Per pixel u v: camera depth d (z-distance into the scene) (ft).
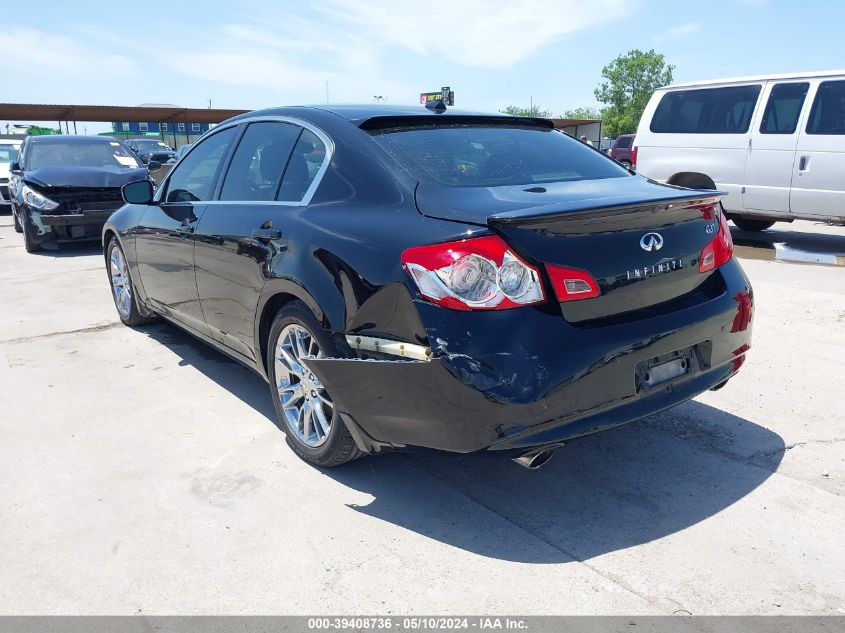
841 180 26.16
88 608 7.67
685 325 8.95
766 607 7.43
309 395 10.56
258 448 11.43
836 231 33.73
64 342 17.49
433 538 8.85
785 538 8.64
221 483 10.29
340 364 8.95
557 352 7.89
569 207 8.00
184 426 12.34
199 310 13.58
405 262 8.29
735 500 9.55
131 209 16.98
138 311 18.06
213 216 12.54
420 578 8.05
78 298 22.29
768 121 27.99
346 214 9.57
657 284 8.95
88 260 29.58
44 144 34.99
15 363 15.85
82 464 10.95
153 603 7.73
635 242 8.69
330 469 10.69
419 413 8.32
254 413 12.89
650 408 8.84
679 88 30.96
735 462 10.59
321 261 9.46
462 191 8.93
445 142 10.43
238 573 8.21
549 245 8.04
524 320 7.86
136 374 15.07
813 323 17.52
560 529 8.98
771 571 8.02
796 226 35.83
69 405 13.34
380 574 8.14
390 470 10.63
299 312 10.01
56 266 28.22
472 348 7.80
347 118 10.77
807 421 11.96
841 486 9.84
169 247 14.28
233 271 11.72
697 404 12.80
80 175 31.42
